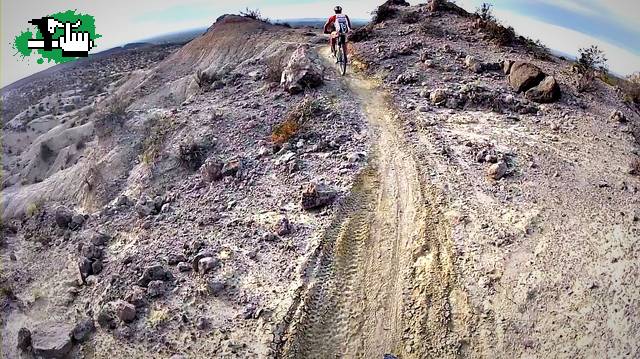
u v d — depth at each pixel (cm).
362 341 666
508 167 971
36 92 5550
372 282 748
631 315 634
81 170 1812
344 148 1094
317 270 774
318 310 709
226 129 1305
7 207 1903
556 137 1099
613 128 1172
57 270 1046
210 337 690
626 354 592
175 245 910
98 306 832
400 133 1137
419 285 730
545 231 793
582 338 620
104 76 5531
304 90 1409
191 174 1216
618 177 941
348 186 956
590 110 1266
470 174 965
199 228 948
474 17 1952
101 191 1447
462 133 1123
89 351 732
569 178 933
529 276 713
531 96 1294
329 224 866
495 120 1186
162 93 2773
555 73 1485
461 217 843
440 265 755
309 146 1127
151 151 1423
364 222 866
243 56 3017
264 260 813
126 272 873
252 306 725
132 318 755
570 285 689
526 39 1819
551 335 631
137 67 5544
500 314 668
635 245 741
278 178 1038
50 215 1355
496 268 734
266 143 1183
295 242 838
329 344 665
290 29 3294
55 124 4169
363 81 1462
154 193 1205
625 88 1581
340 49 1488
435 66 1469
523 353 618
